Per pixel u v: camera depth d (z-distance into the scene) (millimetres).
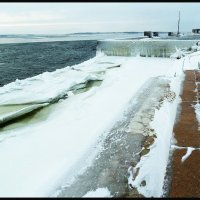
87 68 13477
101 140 4117
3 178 3625
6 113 7012
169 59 16219
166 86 6785
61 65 16891
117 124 4660
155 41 17156
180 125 4031
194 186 2656
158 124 4504
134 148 3760
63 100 7723
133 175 3133
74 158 3727
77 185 3041
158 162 3340
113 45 18359
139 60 16250
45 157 4094
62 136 4836
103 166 3359
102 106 6609
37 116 6434
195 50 16031
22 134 5227
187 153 3225
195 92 5762
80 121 5609
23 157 4195
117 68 13344
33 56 20734
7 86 9844
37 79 10898
